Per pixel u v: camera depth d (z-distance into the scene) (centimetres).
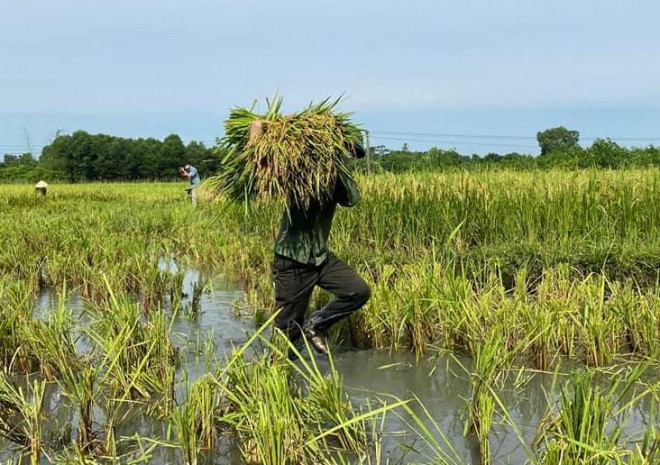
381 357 527
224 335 585
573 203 849
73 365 462
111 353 418
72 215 1467
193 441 343
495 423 389
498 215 864
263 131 473
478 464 341
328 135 470
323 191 483
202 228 1262
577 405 322
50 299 743
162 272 766
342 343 567
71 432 391
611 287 584
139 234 1129
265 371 372
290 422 345
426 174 1029
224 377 440
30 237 1076
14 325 514
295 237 503
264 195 471
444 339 536
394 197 941
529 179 1013
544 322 493
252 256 939
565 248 741
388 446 364
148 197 2477
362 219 933
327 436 375
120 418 409
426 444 366
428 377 478
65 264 826
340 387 382
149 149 7712
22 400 386
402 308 549
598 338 489
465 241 855
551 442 304
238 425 362
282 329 520
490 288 600
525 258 723
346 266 518
